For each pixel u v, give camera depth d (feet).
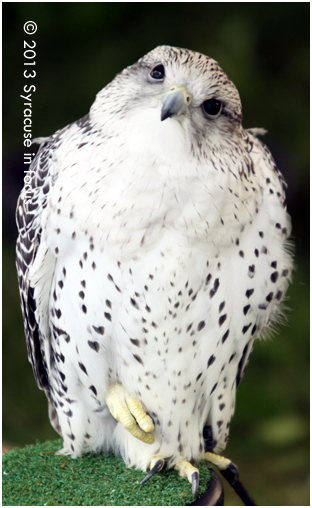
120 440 19.92
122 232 16.98
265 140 37.91
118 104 17.72
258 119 37.55
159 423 19.13
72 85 35.99
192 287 17.54
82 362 18.89
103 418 19.99
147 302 17.44
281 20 36.83
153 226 16.94
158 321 17.63
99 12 34.94
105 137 17.51
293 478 32.65
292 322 36.22
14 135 36.65
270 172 19.42
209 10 36.22
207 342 18.43
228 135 17.98
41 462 20.27
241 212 17.83
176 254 17.12
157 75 17.61
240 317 18.83
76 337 18.58
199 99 17.24
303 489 32.09
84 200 17.25
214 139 17.58
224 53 35.63
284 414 33.58
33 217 19.66
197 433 19.75
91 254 17.47
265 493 32.04
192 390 18.92
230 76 35.60
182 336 18.02
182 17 36.04
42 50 35.99
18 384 35.50
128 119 17.31
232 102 17.95
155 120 16.98
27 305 20.49
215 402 19.93
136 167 16.84
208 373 18.95
